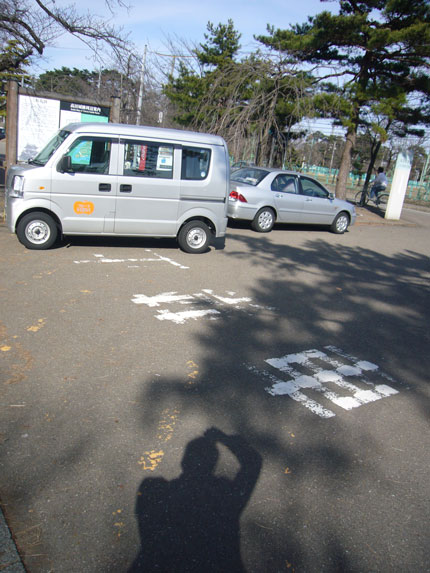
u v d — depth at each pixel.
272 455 3.27
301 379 4.47
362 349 5.42
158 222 8.46
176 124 30.52
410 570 2.45
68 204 7.79
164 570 2.29
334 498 2.92
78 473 2.89
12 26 14.05
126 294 6.30
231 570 2.33
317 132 20.17
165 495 2.78
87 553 2.35
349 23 16.98
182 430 3.44
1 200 11.19
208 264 8.45
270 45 20.11
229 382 4.24
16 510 2.58
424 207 31.62
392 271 9.95
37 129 12.60
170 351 4.73
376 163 48.12
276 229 13.72
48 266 7.12
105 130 7.83
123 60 15.77
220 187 8.80
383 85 18.78
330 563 2.44
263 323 5.86
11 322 5.01
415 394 4.45
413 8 16.92
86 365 4.25
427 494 3.05
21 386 3.80
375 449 3.49
